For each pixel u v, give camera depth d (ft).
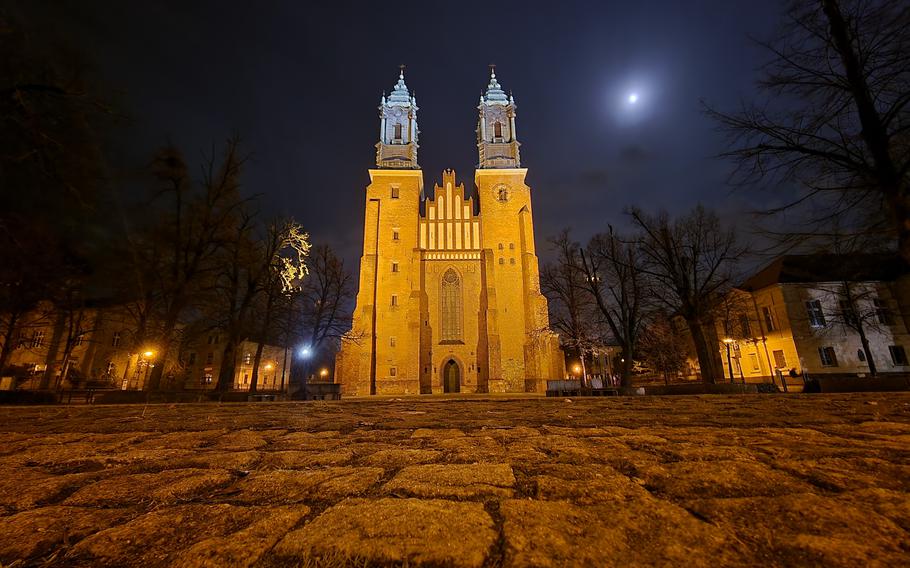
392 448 12.70
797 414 19.48
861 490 7.27
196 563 5.21
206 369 163.63
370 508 6.93
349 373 138.62
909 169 27.73
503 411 26.61
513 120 175.01
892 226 29.76
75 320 130.72
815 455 10.00
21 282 63.41
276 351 198.90
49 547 5.83
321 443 13.88
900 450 10.46
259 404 42.52
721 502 6.89
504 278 153.07
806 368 110.63
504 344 146.51
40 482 9.04
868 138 29.25
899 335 112.78
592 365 146.41
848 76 29.22
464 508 6.93
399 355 143.54
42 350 131.95
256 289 82.28
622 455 10.77
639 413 22.56
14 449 13.48
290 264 91.40
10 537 6.07
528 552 5.27
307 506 7.34
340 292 112.57
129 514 7.05
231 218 71.36
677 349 140.15
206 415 25.70
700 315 76.95
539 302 146.82
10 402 55.62
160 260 64.69
